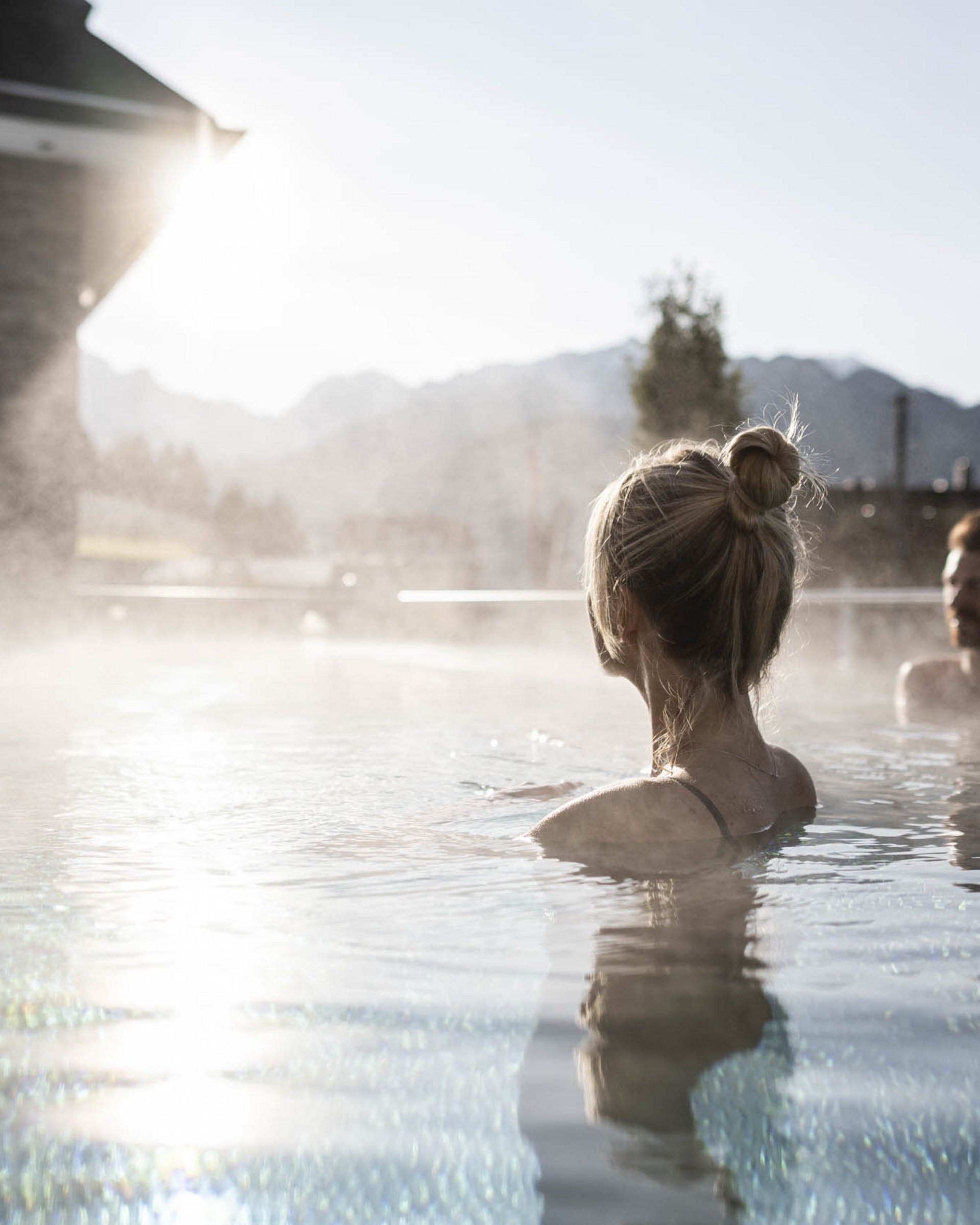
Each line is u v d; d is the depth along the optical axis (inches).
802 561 56.1
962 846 46.7
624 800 47.8
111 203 342.3
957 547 126.3
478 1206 16.6
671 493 51.1
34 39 293.4
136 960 29.8
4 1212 16.5
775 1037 23.5
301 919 34.4
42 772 73.1
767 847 46.4
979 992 26.5
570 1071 21.7
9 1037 24.0
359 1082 21.3
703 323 903.7
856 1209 16.4
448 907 35.9
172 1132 19.3
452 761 78.7
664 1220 16.1
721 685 51.6
